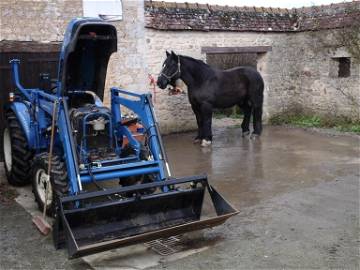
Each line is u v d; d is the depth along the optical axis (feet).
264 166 25.02
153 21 33.27
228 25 36.58
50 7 28.55
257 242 15.08
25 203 19.07
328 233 15.66
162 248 14.78
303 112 40.34
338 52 36.78
